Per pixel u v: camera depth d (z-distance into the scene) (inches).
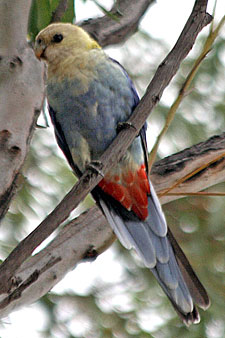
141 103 283.7
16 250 241.1
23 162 276.1
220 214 447.2
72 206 256.2
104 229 339.3
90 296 430.6
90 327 420.8
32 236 243.6
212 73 474.3
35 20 349.7
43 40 366.9
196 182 363.9
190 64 476.4
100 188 347.3
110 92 356.5
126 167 341.4
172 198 367.2
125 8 434.0
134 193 343.9
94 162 272.7
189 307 311.6
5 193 271.1
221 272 440.5
